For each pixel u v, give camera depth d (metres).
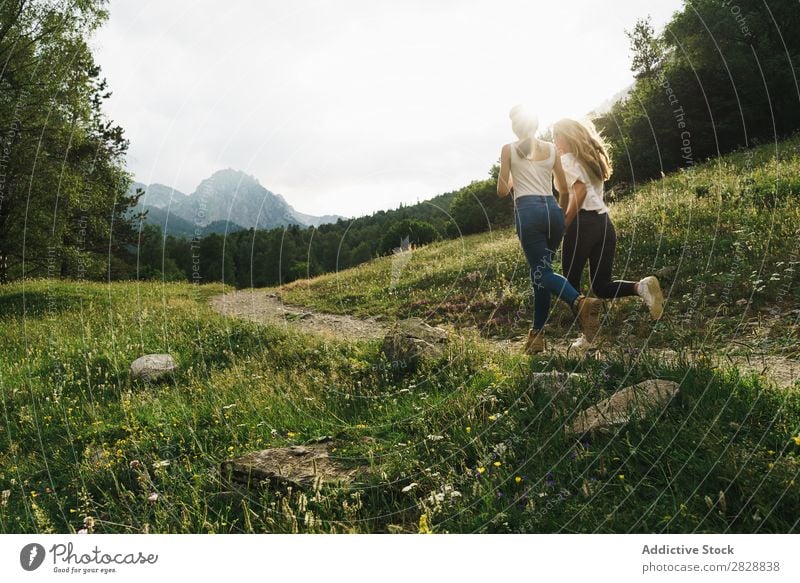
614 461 2.78
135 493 3.57
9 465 4.50
